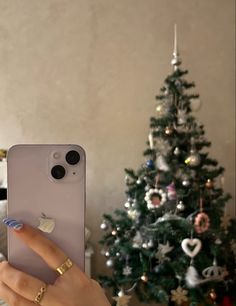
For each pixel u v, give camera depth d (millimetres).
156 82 1901
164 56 1904
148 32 1896
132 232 1520
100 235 1886
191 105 1502
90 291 403
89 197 1883
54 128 1835
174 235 1383
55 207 500
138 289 1497
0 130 1786
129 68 1890
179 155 1449
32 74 1813
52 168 509
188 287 1399
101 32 1871
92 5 1862
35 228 444
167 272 1444
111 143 1888
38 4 1819
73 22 1850
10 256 440
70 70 1849
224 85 1947
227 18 1932
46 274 441
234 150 1953
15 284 383
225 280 1522
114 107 1885
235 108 1954
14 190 502
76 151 519
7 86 1791
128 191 1550
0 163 1400
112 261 1518
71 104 1851
